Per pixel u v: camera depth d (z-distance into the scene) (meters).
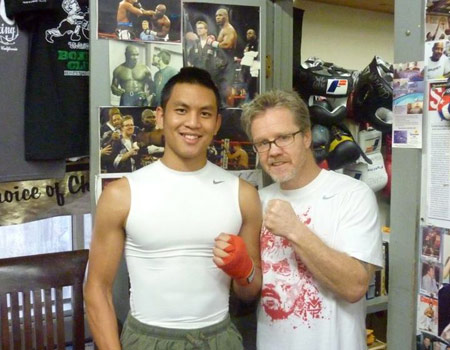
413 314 1.20
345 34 2.34
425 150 1.14
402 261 1.22
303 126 1.18
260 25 1.71
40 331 1.39
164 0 1.54
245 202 1.24
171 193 1.17
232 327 1.26
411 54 1.15
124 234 1.20
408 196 1.19
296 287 1.19
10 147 1.55
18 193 1.67
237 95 1.68
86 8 1.60
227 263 1.13
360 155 2.13
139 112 1.54
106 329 1.18
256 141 1.20
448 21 1.07
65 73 1.58
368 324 2.35
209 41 1.62
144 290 1.18
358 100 2.04
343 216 1.17
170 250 1.17
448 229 1.11
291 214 1.11
